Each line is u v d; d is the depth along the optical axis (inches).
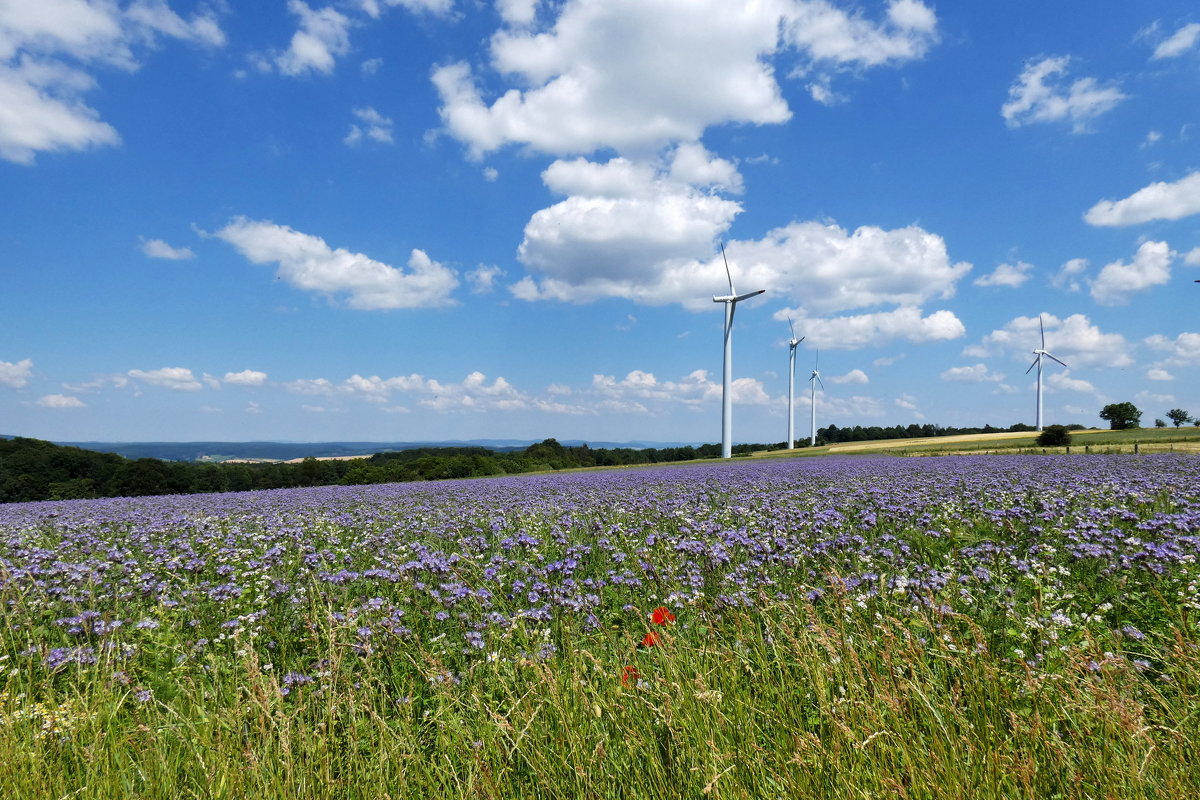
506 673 198.1
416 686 204.2
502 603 275.4
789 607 214.5
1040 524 414.3
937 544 390.6
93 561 391.2
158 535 548.7
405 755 147.6
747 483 931.3
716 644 196.9
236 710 154.8
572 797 132.4
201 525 604.4
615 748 142.9
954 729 133.3
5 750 141.5
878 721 133.8
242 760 142.2
